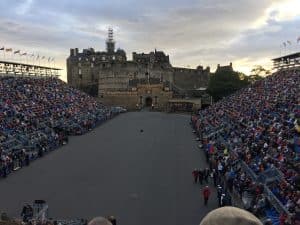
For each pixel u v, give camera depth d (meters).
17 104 105.38
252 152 54.53
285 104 80.69
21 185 55.66
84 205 46.50
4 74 139.12
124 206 46.19
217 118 106.56
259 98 108.06
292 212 32.03
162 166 68.31
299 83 101.56
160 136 106.00
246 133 68.44
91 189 53.81
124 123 139.62
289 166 42.28
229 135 75.69
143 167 67.81
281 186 38.25
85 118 125.56
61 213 43.38
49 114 110.44
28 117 97.25
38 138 83.50
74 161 73.06
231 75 190.12
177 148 86.44
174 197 49.66
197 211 43.91
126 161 73.06
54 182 57.47
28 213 37.41
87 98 164.62
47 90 139.00
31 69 166.00
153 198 49.38
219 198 43.66
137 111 199.38
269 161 47.12
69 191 52.66
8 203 46.56
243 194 43.88
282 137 55.31
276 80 124.81
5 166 60.62
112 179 59.47
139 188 54.22
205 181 56.62
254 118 80.19
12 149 70.56
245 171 50.91
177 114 179.62
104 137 104.62
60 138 91.06
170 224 39.94
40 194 51.03
